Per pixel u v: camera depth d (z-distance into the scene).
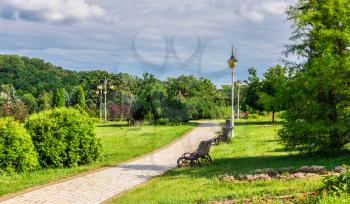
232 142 25.45
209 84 35.31
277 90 17.05
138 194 11.55
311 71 16.39
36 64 103.50
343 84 16.36
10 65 98.56
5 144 14.39
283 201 8.68
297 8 17.72
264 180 11.80
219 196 10.04
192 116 36.56
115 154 20.62
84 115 17.81
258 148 21.67
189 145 25.12
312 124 16.16
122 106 52.41
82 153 17.11
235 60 27.73
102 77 88.81
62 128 16.53
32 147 15.24
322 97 16.98
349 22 17.03
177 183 12.77
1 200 11.05
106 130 37.47
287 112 16.77
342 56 17.08
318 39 17.30
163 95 32.88
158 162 18.27
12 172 14.36
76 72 99.62
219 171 14.51
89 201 11.13
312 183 10.52
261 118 57.72
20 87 97.31
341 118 16.67
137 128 34.31
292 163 15.16
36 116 16.47
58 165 16.27
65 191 12.26
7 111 44.72
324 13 17.08
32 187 12.70
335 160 14.84
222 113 41.78
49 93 91.50
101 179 14.20
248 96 51.91
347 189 8.21
